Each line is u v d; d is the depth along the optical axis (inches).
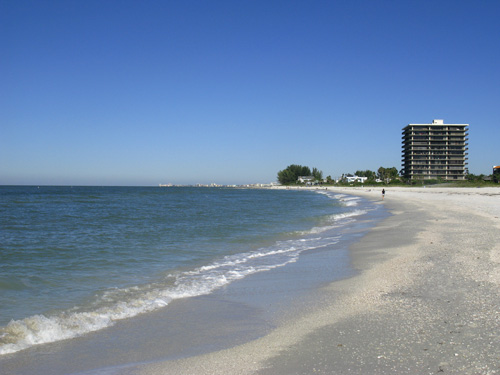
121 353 213.5
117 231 807.1
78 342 231.0
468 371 174.4
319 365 186.9
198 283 381.4
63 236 729.0
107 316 280.1
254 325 258.2
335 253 543.8
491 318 242.5
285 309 292.0
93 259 506.3
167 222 1004.6
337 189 6008.9
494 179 4987.7
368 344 211.3
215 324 262.2
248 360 197.3
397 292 319.0
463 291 308.2
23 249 577.9
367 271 415.8
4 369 193.0
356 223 967.6
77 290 354.6
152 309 298.2
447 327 231.0
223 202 2303.2
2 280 385.1
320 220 1065.5
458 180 5413.4
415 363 184.5
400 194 2997.0
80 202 2190.0
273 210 1515.7
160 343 228.1
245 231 813.9
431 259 449.7
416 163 5925.2
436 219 958.4
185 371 186.2
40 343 228.8
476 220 893.8
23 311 293.3
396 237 673.6
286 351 207.3
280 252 561.6
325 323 252.8
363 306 286.8
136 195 3651.6
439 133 5959.6
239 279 397.7
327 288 351.6
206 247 609.3
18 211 1433.3
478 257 446.0
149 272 432.8
